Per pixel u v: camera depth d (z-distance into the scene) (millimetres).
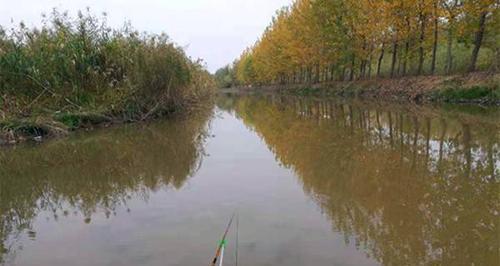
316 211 4930
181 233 4348
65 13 14000
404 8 21469
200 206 5246
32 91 12414
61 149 9555
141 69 15180
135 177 6891
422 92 19453
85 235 4426
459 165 6816
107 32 14727
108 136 11453
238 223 4598
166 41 17703
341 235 4180
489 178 5977
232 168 7359
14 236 4516
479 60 22156
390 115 14469
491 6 17406
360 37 26375
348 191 5664
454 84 17891
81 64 13516
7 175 7262
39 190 6316
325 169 6973
